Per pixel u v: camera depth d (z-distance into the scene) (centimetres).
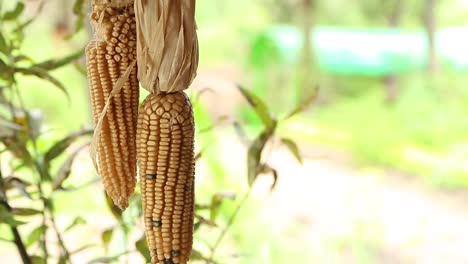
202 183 335
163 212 112
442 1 934
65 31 698
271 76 826
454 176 669
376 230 509
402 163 726
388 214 580
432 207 610
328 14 966
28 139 177
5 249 458
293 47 845
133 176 120
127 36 116
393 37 905
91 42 120
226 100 858
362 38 902
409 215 579
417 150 746
